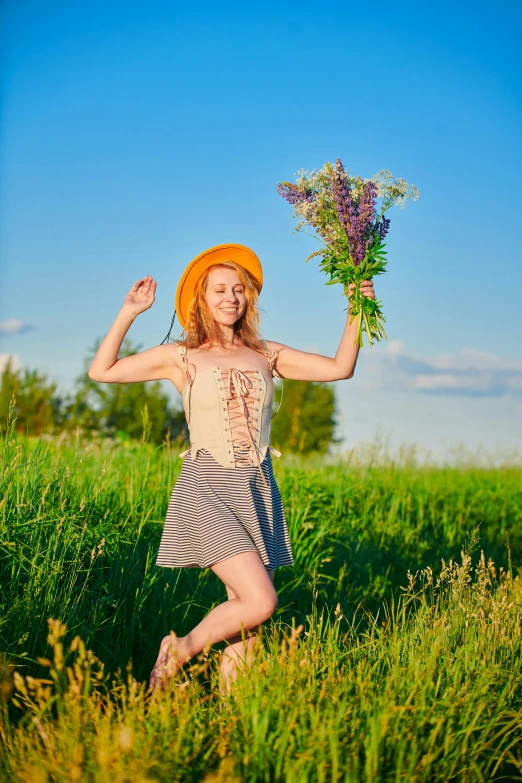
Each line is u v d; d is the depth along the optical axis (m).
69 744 2.60
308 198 4.10
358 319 4.01
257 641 3.33
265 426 3.88
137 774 2.41
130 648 4.06
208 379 3.78
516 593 4.44
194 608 4.64
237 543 3.44
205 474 3.68
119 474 6.07
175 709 2.93
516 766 3.01
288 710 2.85
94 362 3.84
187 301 4.10
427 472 10.10
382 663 3.62
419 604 5.40
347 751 2.71
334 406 33.19
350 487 7.53
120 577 4.44
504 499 9.10
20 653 3.51
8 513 4.21
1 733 2.83
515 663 3.67
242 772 2.60
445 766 2.77
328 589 5.79
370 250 4.05
